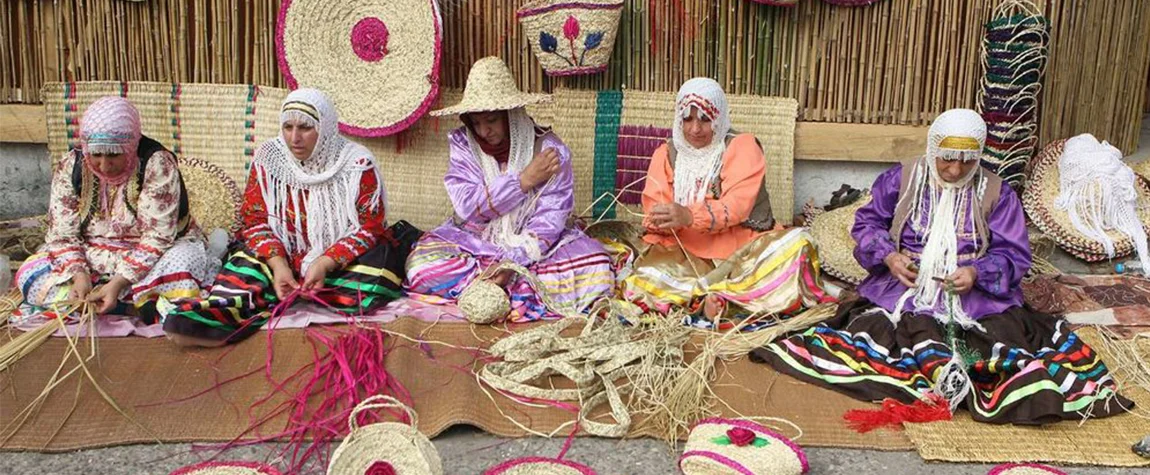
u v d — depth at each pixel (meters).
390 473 2.23
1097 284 3.89
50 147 4.40
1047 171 4.33
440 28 4.12
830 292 3.74
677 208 3.51
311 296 3.40
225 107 4.40
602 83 4.38
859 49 4.30
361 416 2.72
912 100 4.36
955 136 3.02
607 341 3.15
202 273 3.49
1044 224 4.18
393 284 3.61
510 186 3.63
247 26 4.35
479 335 3.35
